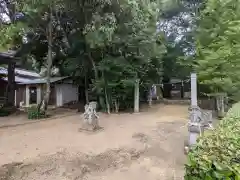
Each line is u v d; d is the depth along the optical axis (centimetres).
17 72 2062
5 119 1029
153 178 414
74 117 1060
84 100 1738
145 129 772
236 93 966
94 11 1032
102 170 457
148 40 1208
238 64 880
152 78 1516
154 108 1435
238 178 140
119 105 1308
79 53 1346
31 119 1013
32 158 480
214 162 154
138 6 1030
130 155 523
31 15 940
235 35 880
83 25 1175
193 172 165
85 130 745
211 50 987
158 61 1473
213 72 938
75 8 1066
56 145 580
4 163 449
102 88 1203
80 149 550
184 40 1798
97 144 595
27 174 426
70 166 460
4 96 1520
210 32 1051
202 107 1226
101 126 824
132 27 1104
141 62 1266
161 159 504
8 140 625
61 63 1527
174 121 914
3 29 956
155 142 620
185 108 1394
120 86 1216
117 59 1158
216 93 988
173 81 2167
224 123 284
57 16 1070
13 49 1294
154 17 1259
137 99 1280
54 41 1323
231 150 166
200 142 198
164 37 1603
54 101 1706
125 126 827
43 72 1736
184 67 1662
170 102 1822
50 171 438
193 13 1611
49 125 858
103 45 1055
